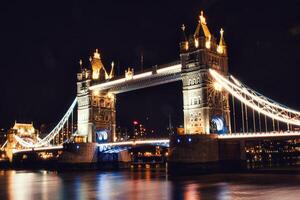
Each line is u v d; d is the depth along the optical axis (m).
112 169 149.00
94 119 146.25
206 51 111.06
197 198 61.34
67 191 77.50
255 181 81.75
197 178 91.56
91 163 143.00
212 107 108.69
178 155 104.88
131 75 131.38
